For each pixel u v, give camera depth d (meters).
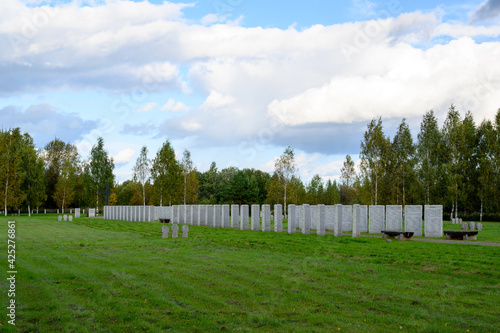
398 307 10.99
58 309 10.58
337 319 10.04
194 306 11.07
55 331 8.98
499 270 15.18
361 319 10.05
